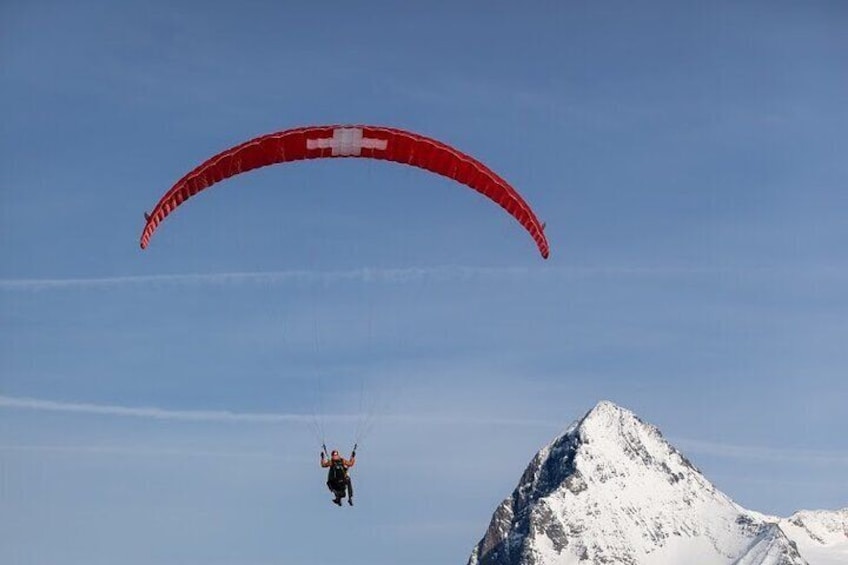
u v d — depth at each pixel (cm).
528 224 6328
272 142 6097
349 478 5662
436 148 6178
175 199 6144
